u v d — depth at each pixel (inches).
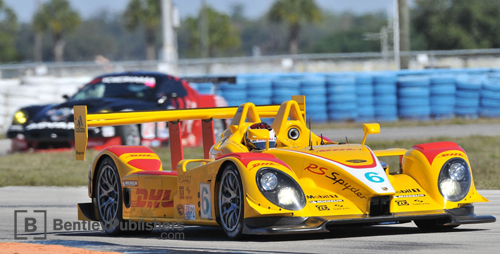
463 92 3029.0
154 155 1032.8
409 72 3139.8
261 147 961.5
